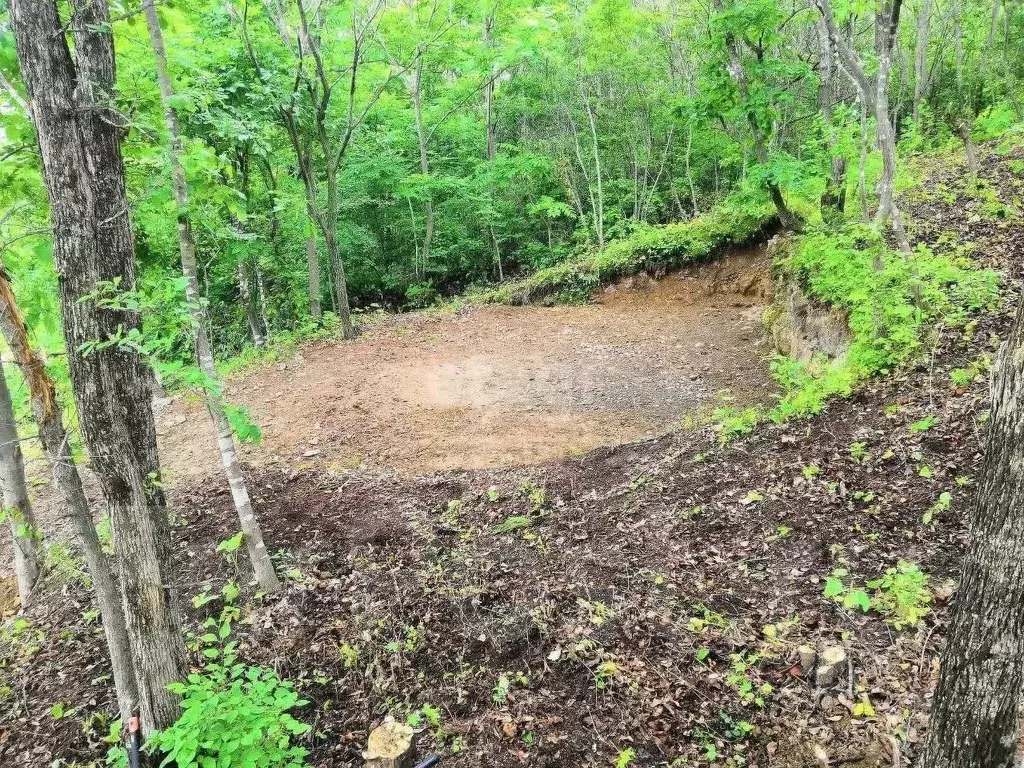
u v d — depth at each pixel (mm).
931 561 4598
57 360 5445
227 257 12539
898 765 3365
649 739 3896
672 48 17453
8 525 7914
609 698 4203
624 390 10719
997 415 2252
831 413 6641
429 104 20141
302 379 11812
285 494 7500
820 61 10188
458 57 16531
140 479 3836
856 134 9414
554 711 4203
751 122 9539
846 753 3539
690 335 13320
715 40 9016
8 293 4215
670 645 4512
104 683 5051
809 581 4785
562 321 14984
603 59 16719
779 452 6328
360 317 16719
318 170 17391
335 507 7113
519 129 22203
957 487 5086
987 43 13836
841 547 4977
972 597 2391
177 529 6938
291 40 12578
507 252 21656
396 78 16094
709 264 15430
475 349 13234
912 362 6727
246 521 5555
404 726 4039
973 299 7047
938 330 6852
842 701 3824
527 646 4746
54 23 3314
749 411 7418
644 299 16062
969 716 2471
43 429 4328
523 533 6207
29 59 3289
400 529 6543
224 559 6262
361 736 4262
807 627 4402
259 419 10117
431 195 19078
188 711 3688
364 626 5164
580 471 7398
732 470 6316
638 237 16922
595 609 4973
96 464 3721
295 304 17781
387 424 9766
